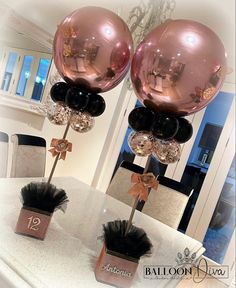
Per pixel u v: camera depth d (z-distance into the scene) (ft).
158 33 2.60
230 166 9.75
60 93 3.15
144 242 2.94
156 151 2.94
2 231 3.26
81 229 4.29
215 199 9.93
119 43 2.90
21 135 6.97
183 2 6.93
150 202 7.41
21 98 11.17
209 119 10.15
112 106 11.68
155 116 2.85
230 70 3.01
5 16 9.71
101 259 3.00
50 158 11.90
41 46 10.99
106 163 12.23
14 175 6.66
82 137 12.17
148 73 2.60
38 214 3.28
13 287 2.46
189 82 2.52
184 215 10.47
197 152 10.34
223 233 9.72
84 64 2.88
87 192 6.57
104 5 8.31
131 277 2.97
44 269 2.85
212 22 7.47
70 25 2.82
